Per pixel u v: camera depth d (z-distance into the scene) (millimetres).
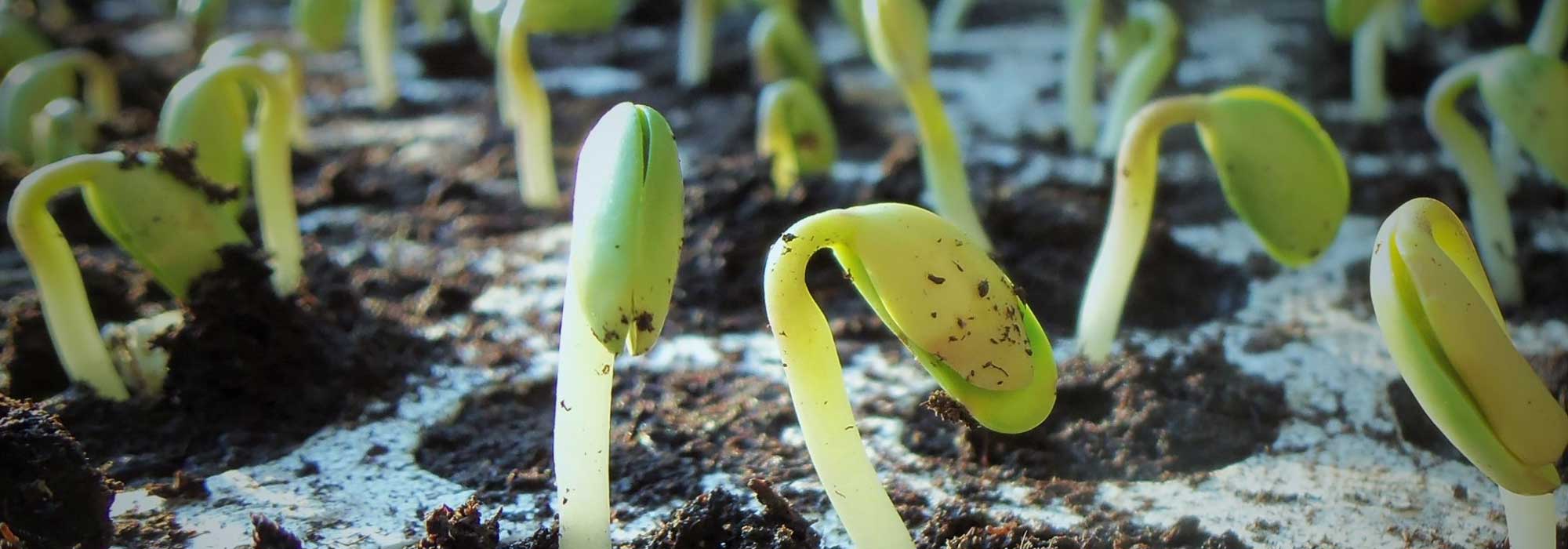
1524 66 186
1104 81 345
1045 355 135
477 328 201
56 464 145
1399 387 182
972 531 152
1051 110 320
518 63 245
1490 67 190
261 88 193
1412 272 125
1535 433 124
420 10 368
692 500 156
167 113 188
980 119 313
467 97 338
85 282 203
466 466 168
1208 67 351
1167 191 260
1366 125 297
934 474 166
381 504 160
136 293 206
